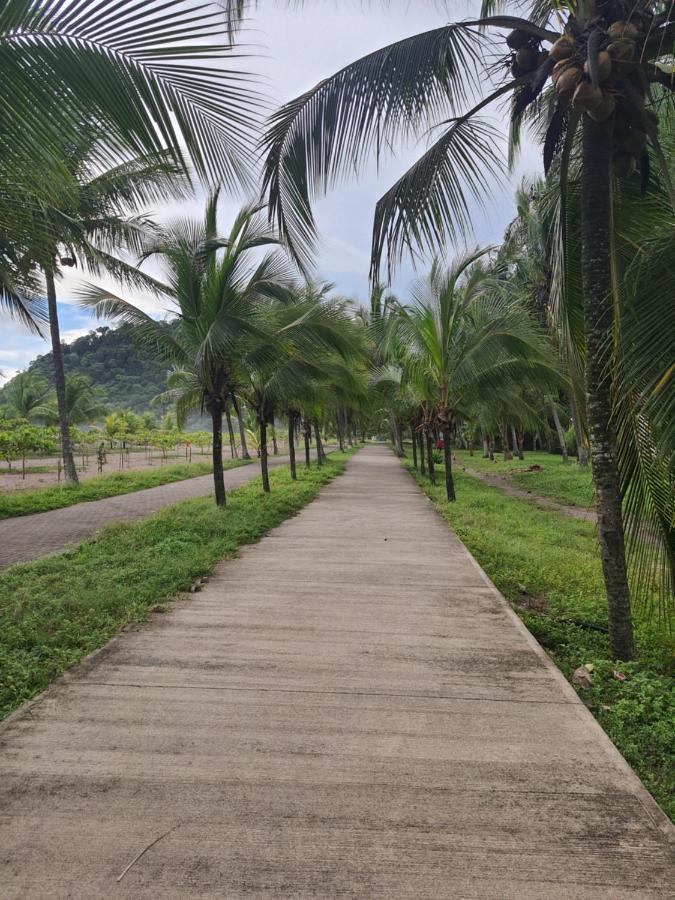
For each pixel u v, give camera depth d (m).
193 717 2.71
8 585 5.31
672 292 3.07
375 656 3.50
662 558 3.82
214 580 5.34
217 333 8.84
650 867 1.79
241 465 27.72
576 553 7.60
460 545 7.08
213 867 1.76
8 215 4.12
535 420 18.81
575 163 4.83
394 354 13.55
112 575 5.48
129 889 1.67
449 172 4.45
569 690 3.06
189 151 3.57
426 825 1.96
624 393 3.27
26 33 3.01
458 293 11.80
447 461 12.66
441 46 3.94
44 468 27.66
